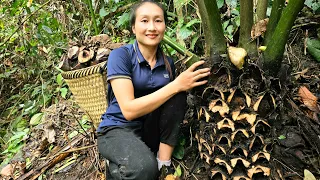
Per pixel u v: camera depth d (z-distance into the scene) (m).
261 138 1.35
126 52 1.52
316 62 1.93
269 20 1.49
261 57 1.40
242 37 1.50
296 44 2.04
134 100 1.44
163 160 1.60
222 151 1.40
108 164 1.60
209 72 1.41
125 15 2.38
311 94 1.67
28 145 2.29
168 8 2.51
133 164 1.39
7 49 3.33
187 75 1.40
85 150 1.99
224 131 1.40
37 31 2.84
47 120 2.40
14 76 3.32
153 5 1.47
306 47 1.98
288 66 1.54
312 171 1.49
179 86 1.41
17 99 3.19
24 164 2.06
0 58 3.34
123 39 2.62
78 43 1.80
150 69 1.53
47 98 2.75
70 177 1.88
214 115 1.42
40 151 2.18
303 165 1.50
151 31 1.46
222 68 1.39
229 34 2.00
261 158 1.36
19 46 3.27
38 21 2.99
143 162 1.39
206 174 1.55
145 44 1.49
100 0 2.75
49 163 1.98
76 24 2.96
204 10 1.48
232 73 1.38
